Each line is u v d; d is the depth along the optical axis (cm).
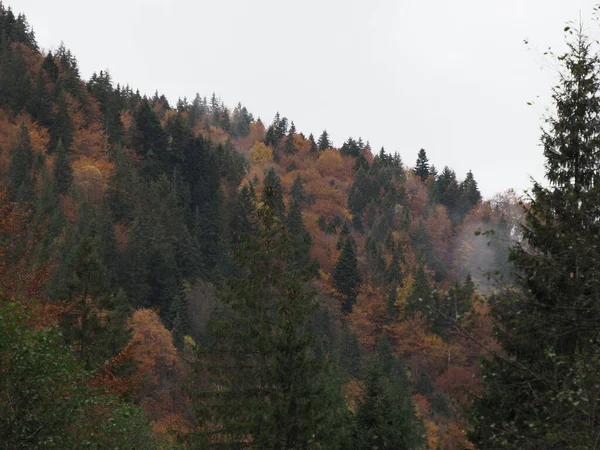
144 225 8350
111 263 6706
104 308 2619
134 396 2272
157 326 4834
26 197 7688
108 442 1054
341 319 8544
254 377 1681
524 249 1080
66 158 9944
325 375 1950
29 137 10475
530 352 1027
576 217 893
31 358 913
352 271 9794
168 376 4659
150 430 1795
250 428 1577
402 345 6775
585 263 820
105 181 10475
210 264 9369
